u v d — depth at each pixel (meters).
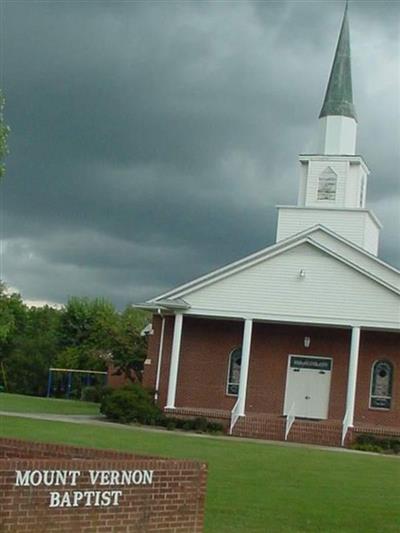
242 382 40.62
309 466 26.62
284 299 40.78
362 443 37.69
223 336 44.19
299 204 47.09
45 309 95.75
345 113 47.31
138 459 14.09
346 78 47.75
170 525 13.28
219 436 37.94
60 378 84.25
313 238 41.53
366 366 42.16
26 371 85.88
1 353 86.81
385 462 30.52
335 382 42.59
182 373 44.25
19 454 16.42
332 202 46.53
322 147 47.22
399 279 40.78
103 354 71.81
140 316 69.81
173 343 41.84
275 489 20.78
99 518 12.57
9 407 45.38
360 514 18.16
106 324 68.75
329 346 42.88
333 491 21.25
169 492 13.30
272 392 43.12
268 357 43.44
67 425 35.00
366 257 41.34
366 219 45.72
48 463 12.16
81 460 12.64
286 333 43.44
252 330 43.69
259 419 39.53
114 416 40.06
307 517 17.33
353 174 46.75
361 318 39.88
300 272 40.69
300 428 38.78
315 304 40.44
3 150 25.05
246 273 41.34
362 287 40.06
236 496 19.17
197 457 26.69
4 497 11.76
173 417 40.38
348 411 39.00
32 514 11.98
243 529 15.56
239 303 41.22
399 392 41.53
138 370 63.72
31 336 90.00
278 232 46.69
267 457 28.44
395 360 41.81
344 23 48.44
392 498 20.88
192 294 41.84
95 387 64.94
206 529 15.20
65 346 89.25
